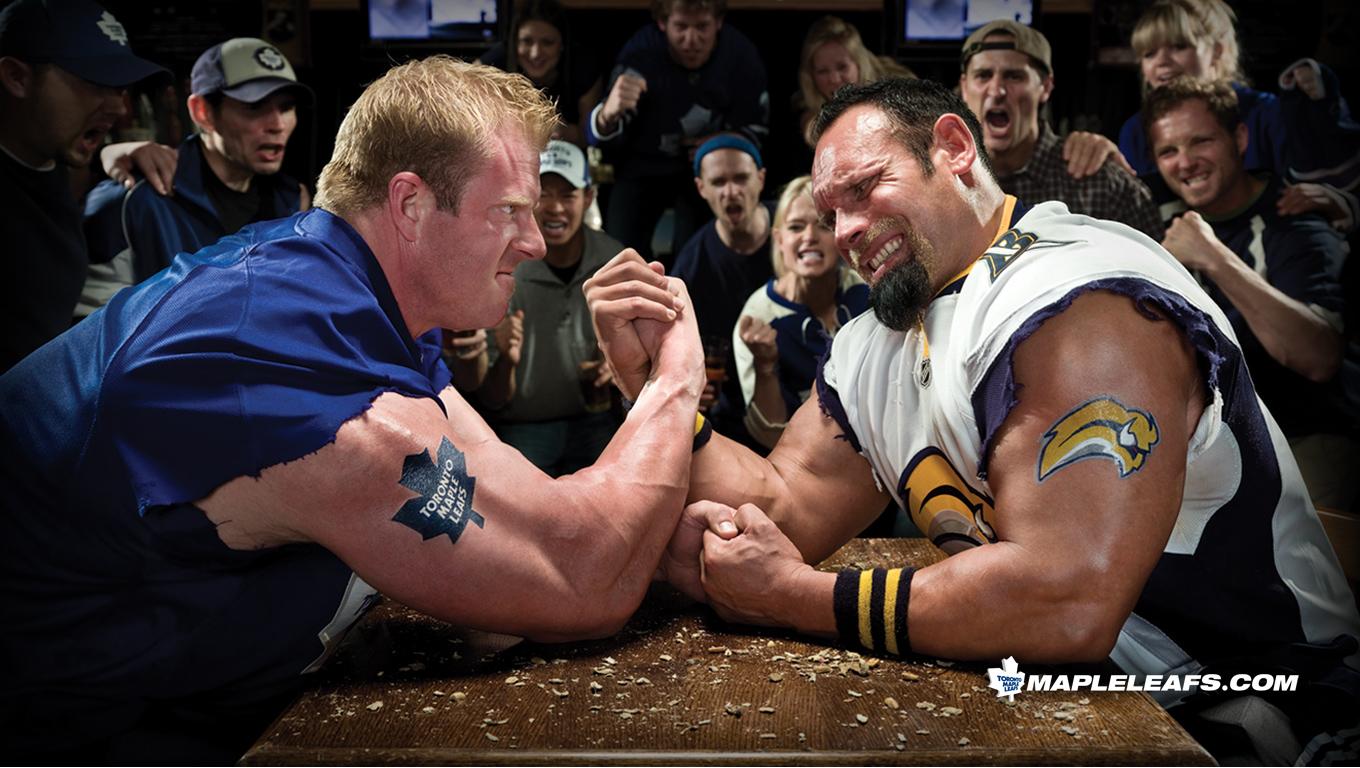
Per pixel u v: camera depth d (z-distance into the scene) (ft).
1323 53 10.37
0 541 3.95
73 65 9.07
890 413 4.76
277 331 3.79
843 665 4.00
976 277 4.34
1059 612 3.76
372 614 4.71
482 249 4.13
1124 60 10.95
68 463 3.84
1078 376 3.85
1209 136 10.36
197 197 9.94
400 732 3.43
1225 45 10.55
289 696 4.24
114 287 9.71
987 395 4.09
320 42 10.84
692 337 4.99
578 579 4.09
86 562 3.92
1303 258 10.36
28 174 9.11
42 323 9.34
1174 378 3.91
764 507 4.94
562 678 3.92
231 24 10.57
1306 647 4.44
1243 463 4.28
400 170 4.04
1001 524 3.97
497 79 4.20
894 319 4.52
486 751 3.27
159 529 3.80
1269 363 10.43
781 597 4.30
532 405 9.62
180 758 4.12
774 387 9.43
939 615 3.93
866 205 4.49
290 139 10.69
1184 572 4.37
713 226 10.03
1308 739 4.29
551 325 9.56
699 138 10.48
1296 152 10.39
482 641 4.34
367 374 3.83
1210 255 10.44
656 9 10.25
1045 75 10.48
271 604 3.97
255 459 3.69
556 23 10.42
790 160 11.12
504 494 3.98
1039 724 3.44
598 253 9.77
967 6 10.78
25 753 4.06
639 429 4.60
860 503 5.10
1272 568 4.41
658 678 3.90
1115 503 3.72
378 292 4.11
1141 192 10.69
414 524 3.77
